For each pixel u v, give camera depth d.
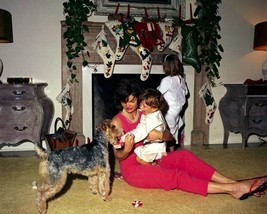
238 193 1.95
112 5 3.52
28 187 2.27
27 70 3.48
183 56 3.59
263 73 3.89
